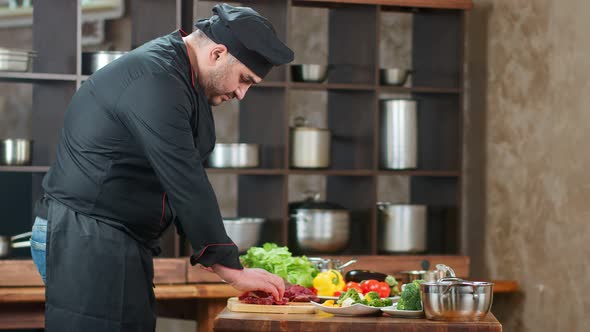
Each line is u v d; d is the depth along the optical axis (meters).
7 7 5.71
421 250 5.24
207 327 4.71
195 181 3.04
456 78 5.36
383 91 5.19
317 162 5.08
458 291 2.94
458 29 5.34
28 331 5.55
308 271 4.14
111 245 3.14
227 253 3.11
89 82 3.19
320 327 2.95
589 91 4.50
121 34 5.61
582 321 4.55
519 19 5.14
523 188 5.10
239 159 4.92
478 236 5.57
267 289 3.20
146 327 3.24
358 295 3.24
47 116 5.00
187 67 3.15
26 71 4.75
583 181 4.55
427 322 2.94
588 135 4.50
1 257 4.66
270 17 5.20
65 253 3.14
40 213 3.28
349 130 5.39
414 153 5.24
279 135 5.05
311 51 5.80
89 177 3.14
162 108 3.01
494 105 5.41
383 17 5.88
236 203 5.75
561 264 4.73
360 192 5.29
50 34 4.95
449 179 5.41
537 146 4.96
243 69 3.18
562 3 4.73
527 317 5.05
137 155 3.14
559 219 4.75
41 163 5.02
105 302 3.13
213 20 3.21
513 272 5.20
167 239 5.02
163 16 5.04
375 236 5.13
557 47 4.77
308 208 5.03
